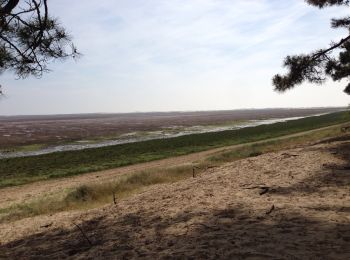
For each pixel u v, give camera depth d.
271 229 7.32
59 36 8.70
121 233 8.59
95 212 11.91
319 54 19.53
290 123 81.81
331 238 6.45
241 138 54.78
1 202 19.77
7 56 8.29
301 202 9.34
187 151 42.34
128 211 11.04
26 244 9.28
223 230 7.62
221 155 27.89
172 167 23.02
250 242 6.64
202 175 17.27
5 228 12.20
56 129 101.00
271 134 58.41
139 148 46.59
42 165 35.84
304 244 6.27
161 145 49.03
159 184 17.56
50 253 7.96
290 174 13.59
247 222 8.03
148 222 9.23
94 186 18.41
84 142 62.19
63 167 34.38
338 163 14.48
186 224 8.45
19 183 27.03
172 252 6.57
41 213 15.19
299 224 7.47
